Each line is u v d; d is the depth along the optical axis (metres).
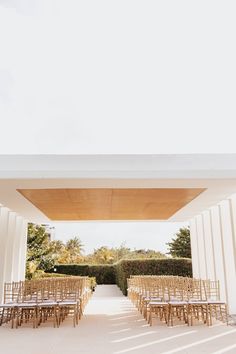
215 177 7.12
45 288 8.29
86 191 8.46
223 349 5.48
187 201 10.06
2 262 10.93
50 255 23.53
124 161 7.12
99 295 19.09
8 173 6.99
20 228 13.27
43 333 6.90
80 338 6.39
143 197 9.35
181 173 7.11
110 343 5.95
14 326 7.78
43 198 9.42
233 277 10.02
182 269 18.84
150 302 7.98
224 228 10.31
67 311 9.41
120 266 20.02
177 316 8.75
